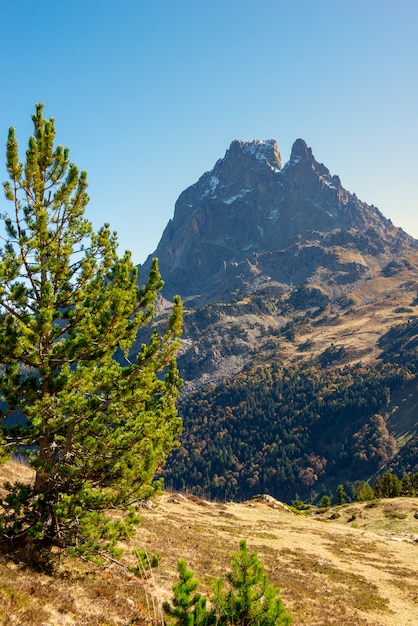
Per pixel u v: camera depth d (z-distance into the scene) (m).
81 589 13.40
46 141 15.63
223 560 26.89
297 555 34.25
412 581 30.19
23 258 14.87
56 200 15.97
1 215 15.04
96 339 14.76
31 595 11.12
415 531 55.19
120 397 14.79
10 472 34.66
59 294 15.76
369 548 41.97
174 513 45.09
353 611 22.11
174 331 15.88
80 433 14.52
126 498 14.21
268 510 64.56
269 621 9.38
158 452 14.78
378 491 105.00
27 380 14.41
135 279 16.16
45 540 14.39
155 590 16.25
